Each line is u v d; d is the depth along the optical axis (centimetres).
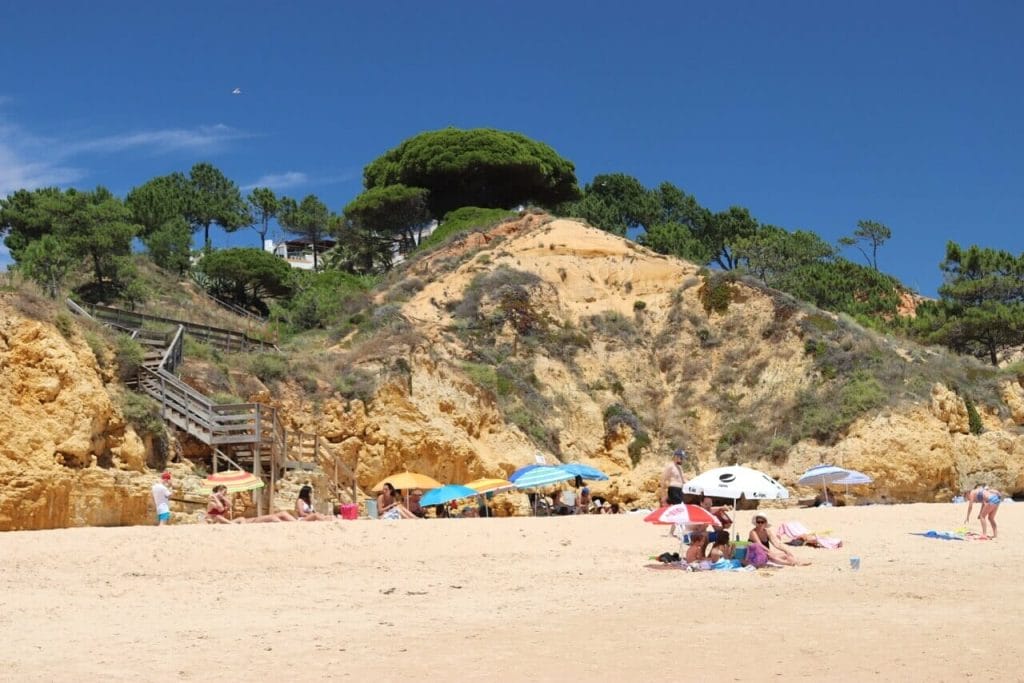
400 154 8950
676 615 1585
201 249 8956
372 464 4409
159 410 3728
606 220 9569
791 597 1744
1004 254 7500
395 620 1557
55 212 6462
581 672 1233
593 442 5481
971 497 2633
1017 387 5597
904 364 5403
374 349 4862
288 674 1221
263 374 4441
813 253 9212
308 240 11244
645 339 6084
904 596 1745
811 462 5056
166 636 1441
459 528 2464
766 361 5716
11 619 1557
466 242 7262
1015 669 1244
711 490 2317
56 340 3509
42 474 3284
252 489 3216
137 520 3366
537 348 5806
